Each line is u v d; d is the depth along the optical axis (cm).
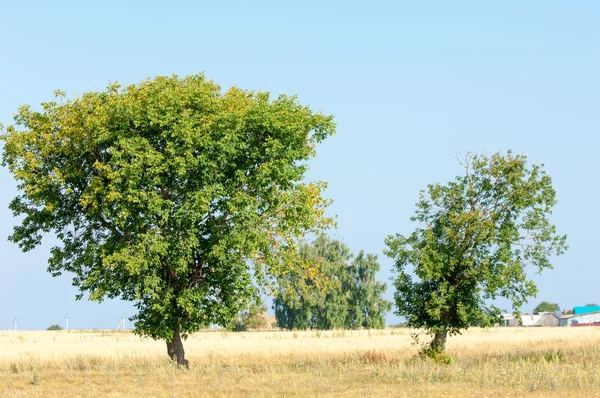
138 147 5912
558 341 11144
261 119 6341
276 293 6862
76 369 6556
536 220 7444
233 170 6406
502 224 7512
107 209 5953
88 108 6316
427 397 4162
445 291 7262
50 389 4906
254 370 6419
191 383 5119
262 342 11531
